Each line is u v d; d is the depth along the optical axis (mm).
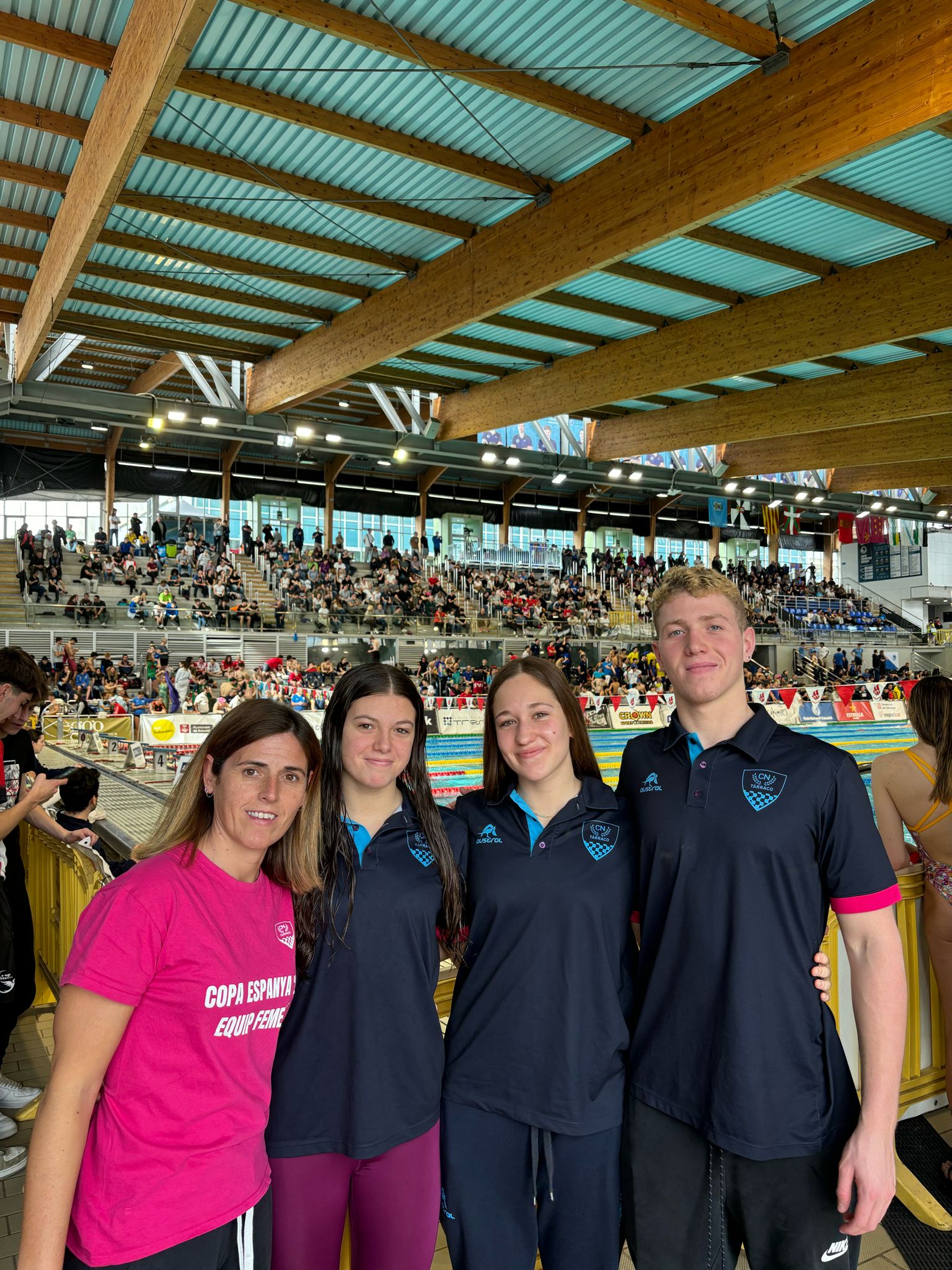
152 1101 1349
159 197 11484
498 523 35094
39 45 7965
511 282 11586
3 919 2893
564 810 1812
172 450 28062
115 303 15266
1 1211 2355
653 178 9453
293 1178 1666
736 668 1722
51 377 23438
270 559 27609
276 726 1488
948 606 42375
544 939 1745
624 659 25594
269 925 1530
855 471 34688
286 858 1573
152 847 1484
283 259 13672
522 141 9914
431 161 10008
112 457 26719
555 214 10828
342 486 31797
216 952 1412
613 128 9266
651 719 19344
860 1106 1643
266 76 8766
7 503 27922
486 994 1787
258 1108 1481
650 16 7836
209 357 19516
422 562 31484
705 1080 1614
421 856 1791
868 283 13109
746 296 14914
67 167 10703
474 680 23281
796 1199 1565
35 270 13922
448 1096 1807
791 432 20266
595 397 17797
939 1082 2768
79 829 3553
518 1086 1734
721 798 1662
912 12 6977
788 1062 1581
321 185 11109
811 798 1605
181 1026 1374
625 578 34656
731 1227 1649
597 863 1790
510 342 17750
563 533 37219
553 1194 1722
